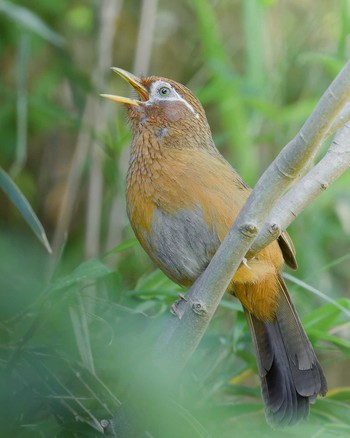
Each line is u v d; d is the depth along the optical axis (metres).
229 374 9.91
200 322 7.77
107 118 14.57
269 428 9.28
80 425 7.74
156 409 7.43
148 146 9.65
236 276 8.98
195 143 9.93
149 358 7.78
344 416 9.50
